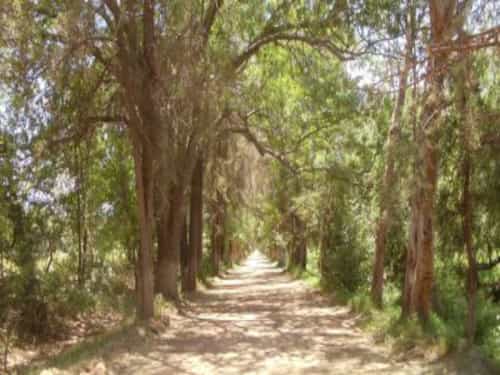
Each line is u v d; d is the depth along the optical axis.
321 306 18.53
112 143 18.69
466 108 8.71
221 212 36.75
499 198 10.08
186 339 12.28
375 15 13.09
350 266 20.69
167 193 16.36
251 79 21.11
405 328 10.95
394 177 10.12
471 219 10.82
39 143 14.01
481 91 9.43
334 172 21.00
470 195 10.49
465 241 11.32
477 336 11.54
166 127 13.86
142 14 12.88
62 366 8.69
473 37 7.33
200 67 13.01
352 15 13.60
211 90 13.36
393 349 10.21
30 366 10.12
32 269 14.09
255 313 17.20
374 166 18.66
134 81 13.01
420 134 9.57
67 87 12.98
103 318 17.59
